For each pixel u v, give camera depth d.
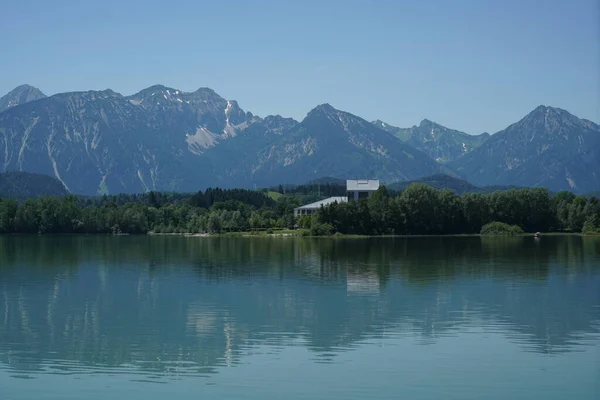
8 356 65.75
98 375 59.50
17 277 122.81
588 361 62.34
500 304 90.12
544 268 130.50
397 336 72.12
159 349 67.94
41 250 190.12
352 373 59.16
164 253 176.00
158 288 107.19
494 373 58.91
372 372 59.38
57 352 67.12
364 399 53.12
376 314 83.88
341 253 168.75
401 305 89.81
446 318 81.19
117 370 60.94
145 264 145.38
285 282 112.62
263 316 83.38
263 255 165.62
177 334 74.19
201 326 78.06
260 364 62.19
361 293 100.00
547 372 59.19
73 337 73.19
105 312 87.25
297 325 77.94
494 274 121.25
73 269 136.25
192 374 59.41
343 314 84.06
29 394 54.94
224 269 133.38
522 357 63.62
